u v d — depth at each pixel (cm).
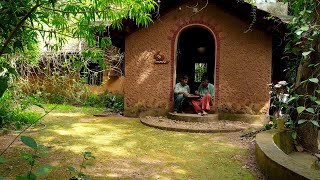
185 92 1016
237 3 927
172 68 1033
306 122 634
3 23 309
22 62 1101
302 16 623
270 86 902
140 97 1052
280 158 436
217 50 1005
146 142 692
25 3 357
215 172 492
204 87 1054
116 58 1441
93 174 467
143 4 507
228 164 534
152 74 1043
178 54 1473
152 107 1044
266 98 973
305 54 577
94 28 533
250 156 582
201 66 1642
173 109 1033
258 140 545
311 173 362
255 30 977
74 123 913
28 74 1257
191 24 1018
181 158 570
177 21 1026
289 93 665
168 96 1035
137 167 511
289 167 388
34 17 434
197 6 1011
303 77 637
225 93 1002
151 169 502
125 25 997
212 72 1522
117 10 513
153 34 1039
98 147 633
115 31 1011
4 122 773
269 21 909
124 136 750
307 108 588
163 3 992
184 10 1020
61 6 478
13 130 759
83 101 1400
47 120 949
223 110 1003
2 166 477
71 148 616
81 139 700
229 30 995
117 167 507
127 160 549
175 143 689
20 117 849
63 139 693
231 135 790
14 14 302
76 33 517
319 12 609
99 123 927
